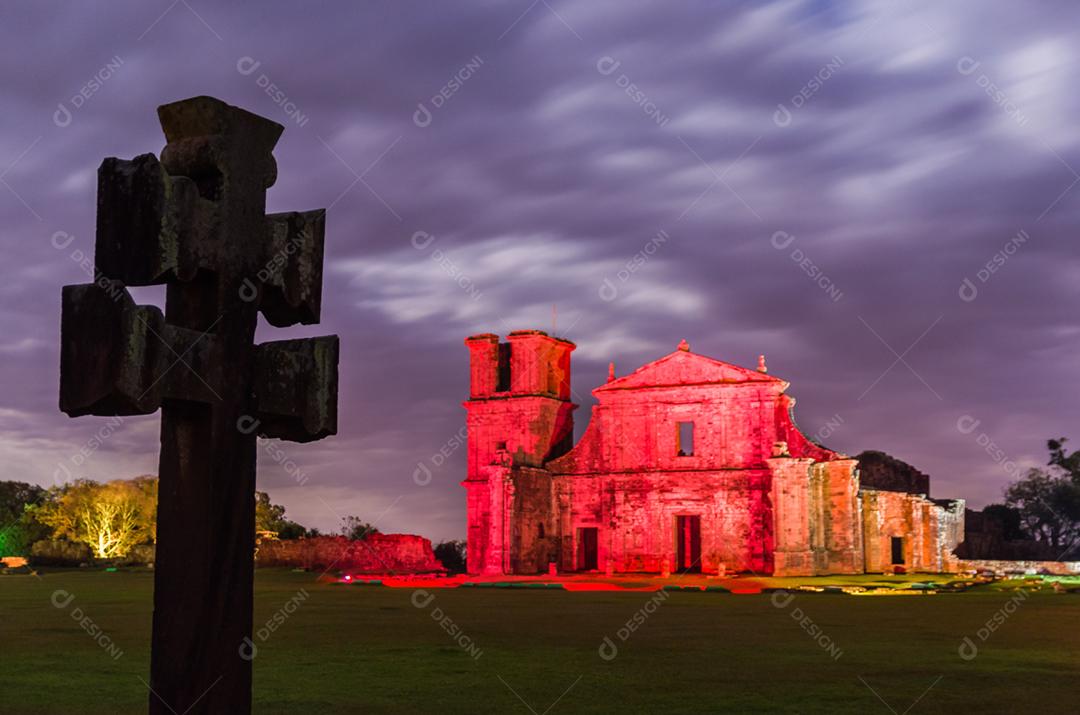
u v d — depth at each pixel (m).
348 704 15.54
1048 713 14.77
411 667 20.12
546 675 18.95
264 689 17.09
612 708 15.19
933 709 15.11
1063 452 116.25
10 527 119.38
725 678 18.55
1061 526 115.44
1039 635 27.39
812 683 17.91
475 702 15.75
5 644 24.88
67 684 17.89
